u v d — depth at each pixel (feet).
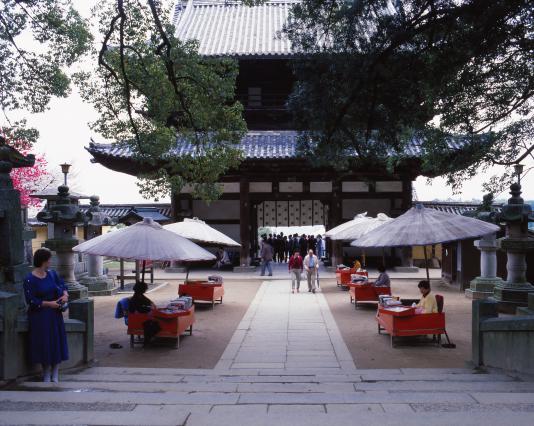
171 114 54.08
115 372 27.07
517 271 49.88
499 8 27.96
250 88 95.04
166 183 52.85
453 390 19.44
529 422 12.51
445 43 32.45
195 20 110.22
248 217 88.58
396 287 66.69
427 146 40.50
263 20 108.88
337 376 25.64
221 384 22.31
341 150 40.16
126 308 35.53
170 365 30.19
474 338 28.43
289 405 15.31
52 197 65.67
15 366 21.04
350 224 64.85
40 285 21.85
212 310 50.85
